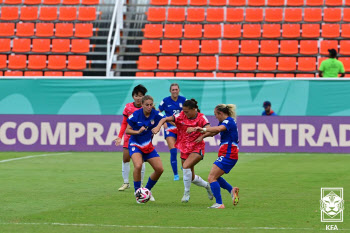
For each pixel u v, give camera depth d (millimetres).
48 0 93188
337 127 64250
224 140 30547
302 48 83562
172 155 42781
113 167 50719
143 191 30750
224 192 36719
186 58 82375
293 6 90375
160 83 65125
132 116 31859
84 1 93188
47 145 65750
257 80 64875
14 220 26047
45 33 87625
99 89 65562
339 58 81500
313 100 64438
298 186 39094
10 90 66000
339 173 46719
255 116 64625
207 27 86562
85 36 86875
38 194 34875
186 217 27141
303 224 25438
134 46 84875
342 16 88500
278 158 58969
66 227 24438
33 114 65750
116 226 24688
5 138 66000
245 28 86188
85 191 36469
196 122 33125
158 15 89438
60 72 82062
